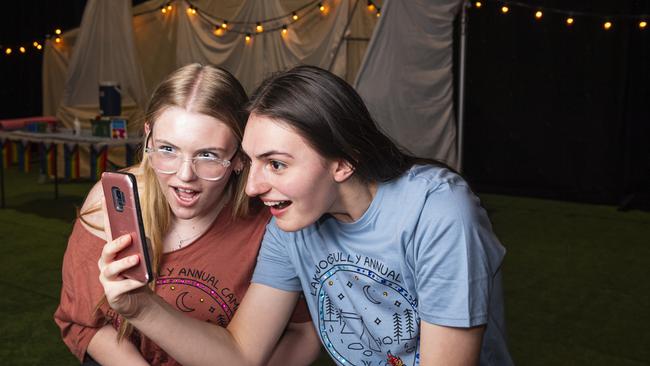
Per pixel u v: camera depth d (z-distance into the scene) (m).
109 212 1.05
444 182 1.09
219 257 1.36
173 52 8.05
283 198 1.04
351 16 6.61
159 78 8.10
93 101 7.20
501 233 5.14
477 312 1.05
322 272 1.21
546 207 6.19
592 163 6.40
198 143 1.22
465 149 7.02
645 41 6.10
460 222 1.05
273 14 7.14
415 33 5.79
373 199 1.12
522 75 6.64
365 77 5.77
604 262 4.37
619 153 6.27
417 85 5.89
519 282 3.94
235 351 1.27
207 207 1.30
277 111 1.00
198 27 7.77
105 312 1.32
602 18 6.17
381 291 1.16
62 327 1.37
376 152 1.09
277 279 1.30
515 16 6.57
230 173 1.29
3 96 9.67
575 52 6.35
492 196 6.75
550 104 6.55
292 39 7.01
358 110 1.07
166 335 1.18
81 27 7.10
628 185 6.30
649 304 3.60
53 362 2.86
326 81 1.04
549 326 3.28
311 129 1.00
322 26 6.80
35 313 3.39
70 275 1.32
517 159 6.80
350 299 1.20
